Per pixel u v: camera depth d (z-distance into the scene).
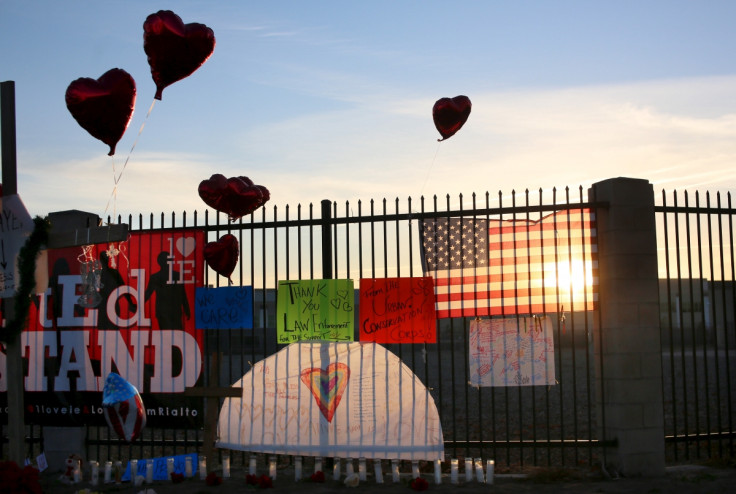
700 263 8.48
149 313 8.90
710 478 7.66
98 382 8.93
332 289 8.46
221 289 8.66
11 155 7.44
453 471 7.77
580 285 8.21
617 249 8.08
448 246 8.32
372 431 8.13
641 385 7.97
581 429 11.66
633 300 8.06
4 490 6.73
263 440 8.29
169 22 7.20
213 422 8.13
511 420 12.83
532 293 8.23
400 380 8.22
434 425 8.03
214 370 8.30
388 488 7.59
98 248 9.12
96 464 8.09
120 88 7.23
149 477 8.01
